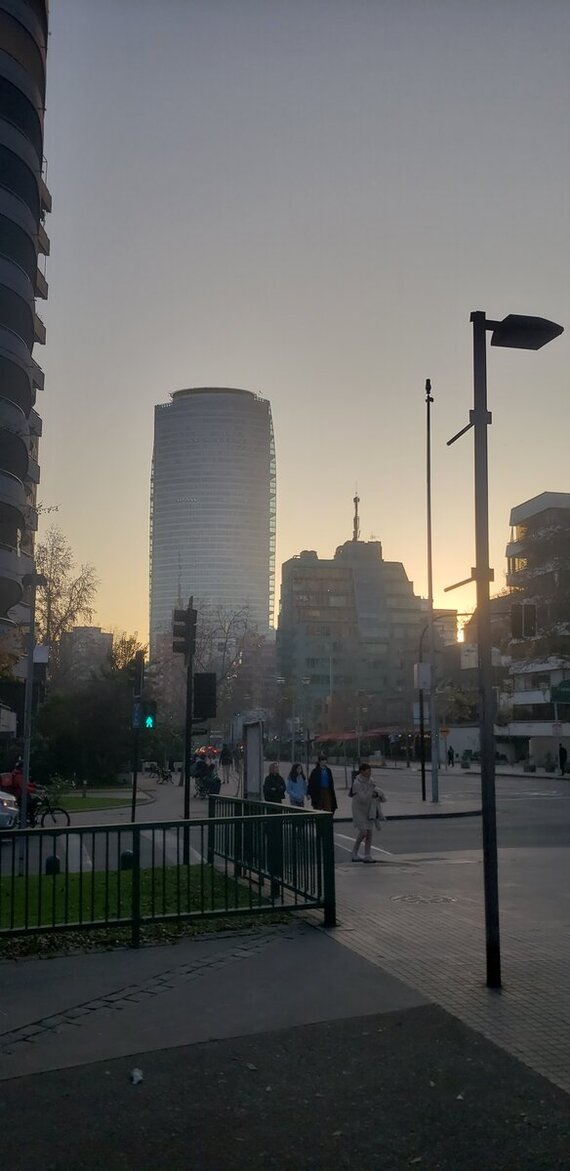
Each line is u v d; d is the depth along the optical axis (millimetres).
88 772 52844
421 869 15688
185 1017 6879
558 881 13898
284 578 148250
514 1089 5461
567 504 72188
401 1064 5867
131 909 9703
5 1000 7379
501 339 8500
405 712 109062
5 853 9344
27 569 44781
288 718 104375
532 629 11219
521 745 79000
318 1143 4805
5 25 43469
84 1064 5906
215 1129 4969
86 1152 4711
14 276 43406
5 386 43250
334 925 10273
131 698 53281
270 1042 6293
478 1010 6980
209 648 88812
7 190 43281
